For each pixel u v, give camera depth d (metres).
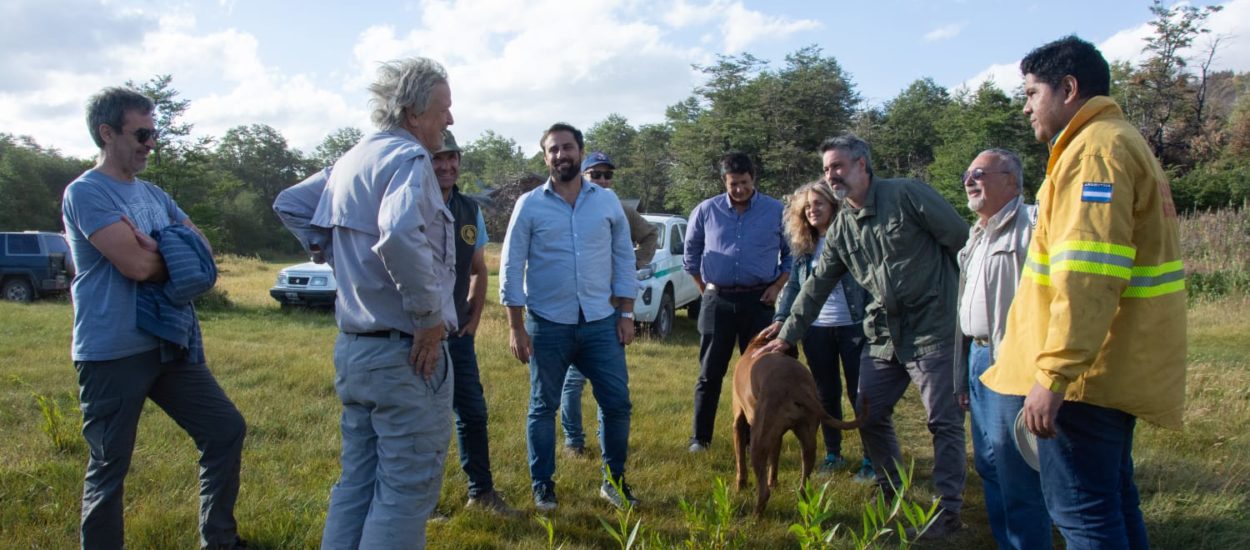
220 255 26.84
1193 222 17.19
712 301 4.92
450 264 2.58
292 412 5.43
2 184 47.47
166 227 2.91
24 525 3.29
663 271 10.09
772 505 3.90
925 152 53.81
